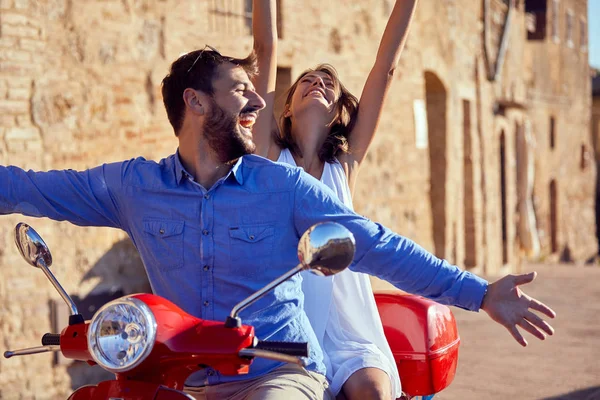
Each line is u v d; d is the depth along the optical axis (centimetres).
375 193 1120
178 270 256
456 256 1488
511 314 242
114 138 729
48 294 666
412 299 328
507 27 1766
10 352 239
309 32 982
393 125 1170
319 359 263
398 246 250
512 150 1964
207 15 829
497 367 691
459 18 1500
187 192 255
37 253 243
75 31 699
